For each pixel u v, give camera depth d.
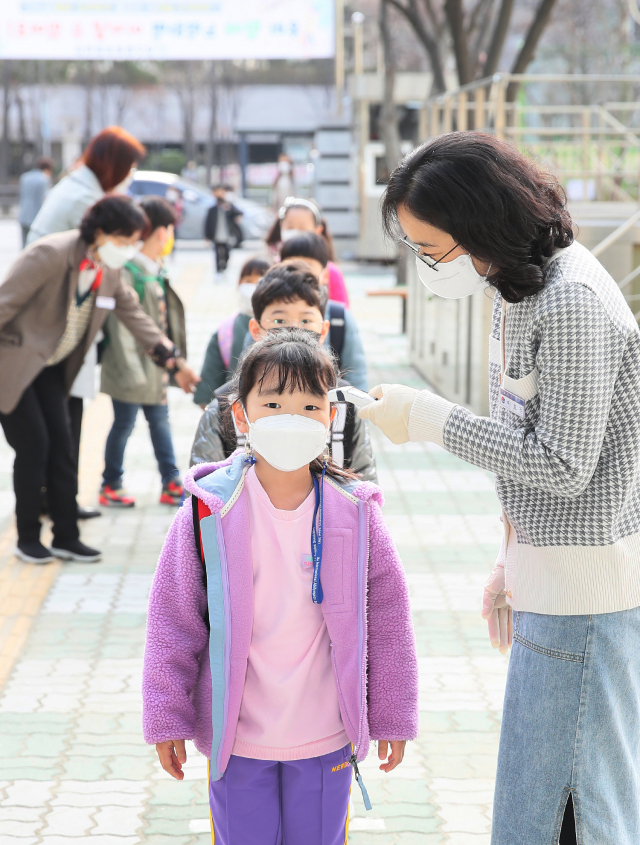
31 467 4.80
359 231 19.52
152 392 5.63
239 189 44.56
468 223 1.82
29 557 4.89
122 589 4.60
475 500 6.02
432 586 4.64
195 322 12.52
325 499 2.05
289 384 1.98
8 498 5.98
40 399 4.83
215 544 2.00
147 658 2.05
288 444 1.93
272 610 2.03
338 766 2.08
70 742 3.27
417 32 13.89
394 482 6.42
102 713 3.47
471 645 4.02
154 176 25.05
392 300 15.46
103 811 2.89
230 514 2.01
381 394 2.07
